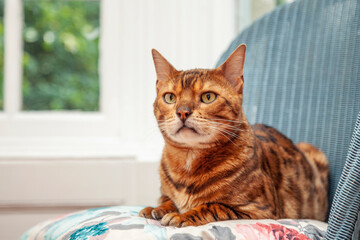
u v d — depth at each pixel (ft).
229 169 3.47
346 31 4.32
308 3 4.74
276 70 4.85
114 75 6.76
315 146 4.50
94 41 7.05
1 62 6.81
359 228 2.82
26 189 6.12
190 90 3.64
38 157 6.18
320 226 3.32
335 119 4.33
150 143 6.50
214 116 3.58
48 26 6.98
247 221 3.15
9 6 6.63
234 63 3.76
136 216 3.38
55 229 3.49
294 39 4.76
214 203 3.44
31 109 7.01
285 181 3.99
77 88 7.12
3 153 6.41
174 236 2.84
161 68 3.93
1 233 6.22
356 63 4.20
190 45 6.35
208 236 2.84
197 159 3.57
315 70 4.55
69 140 6.70
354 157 2.86
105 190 6.20
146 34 6.45
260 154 3.81
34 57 6.98
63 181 6.15
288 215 3.92
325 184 4.36
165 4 6.37
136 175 6.13
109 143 6.66
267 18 5.01
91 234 2.99
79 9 7.00
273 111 4.82
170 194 3.76
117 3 6.69
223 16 6.37
